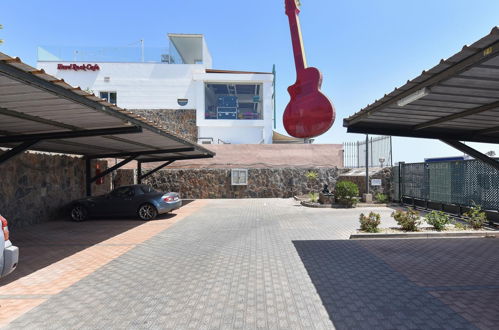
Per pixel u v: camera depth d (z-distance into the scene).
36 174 10.90
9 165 9.63
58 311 3.86
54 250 6.96
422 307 3.87
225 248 6.99
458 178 11.29
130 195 11.43
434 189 12.88
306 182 20.00
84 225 10.42
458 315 3.65
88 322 3.55
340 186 14.81
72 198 13.19
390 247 6.96
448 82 4.37
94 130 7.63
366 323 3.47
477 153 7.51
